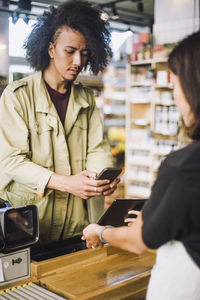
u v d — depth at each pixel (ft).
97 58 7.20
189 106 3.78
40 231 7.18
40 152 7.14
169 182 3.62
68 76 6.93
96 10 7.09
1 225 5.19
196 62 3.59
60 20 6.73
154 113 21.89
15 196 7.14
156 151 21.83
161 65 21.56
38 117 7.15
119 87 33.63
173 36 20.53
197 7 19.65
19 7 19.85
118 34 24.36
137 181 23.63
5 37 24.73
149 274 5.63
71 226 7.61
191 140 3.90
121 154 32.09
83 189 6.25
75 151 7.66
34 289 5.24
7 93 6.98
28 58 7.32
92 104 8.13
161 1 20.72
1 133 6.76
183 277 3.78
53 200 7.22
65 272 5.80
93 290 5.22
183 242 3.75
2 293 5.10
